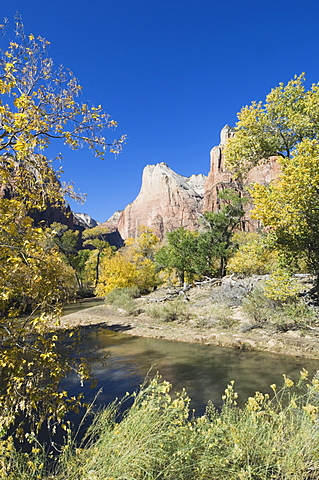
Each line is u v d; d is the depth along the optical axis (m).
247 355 11.24
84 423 6.21
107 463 2.55
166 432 2.84
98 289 32.62
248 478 2.62
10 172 4.13
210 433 2.98
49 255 4.02
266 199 12.86
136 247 35.69
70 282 4.38
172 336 14.95
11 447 2.74
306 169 11.30
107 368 10.38
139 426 2.83
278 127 17.47
